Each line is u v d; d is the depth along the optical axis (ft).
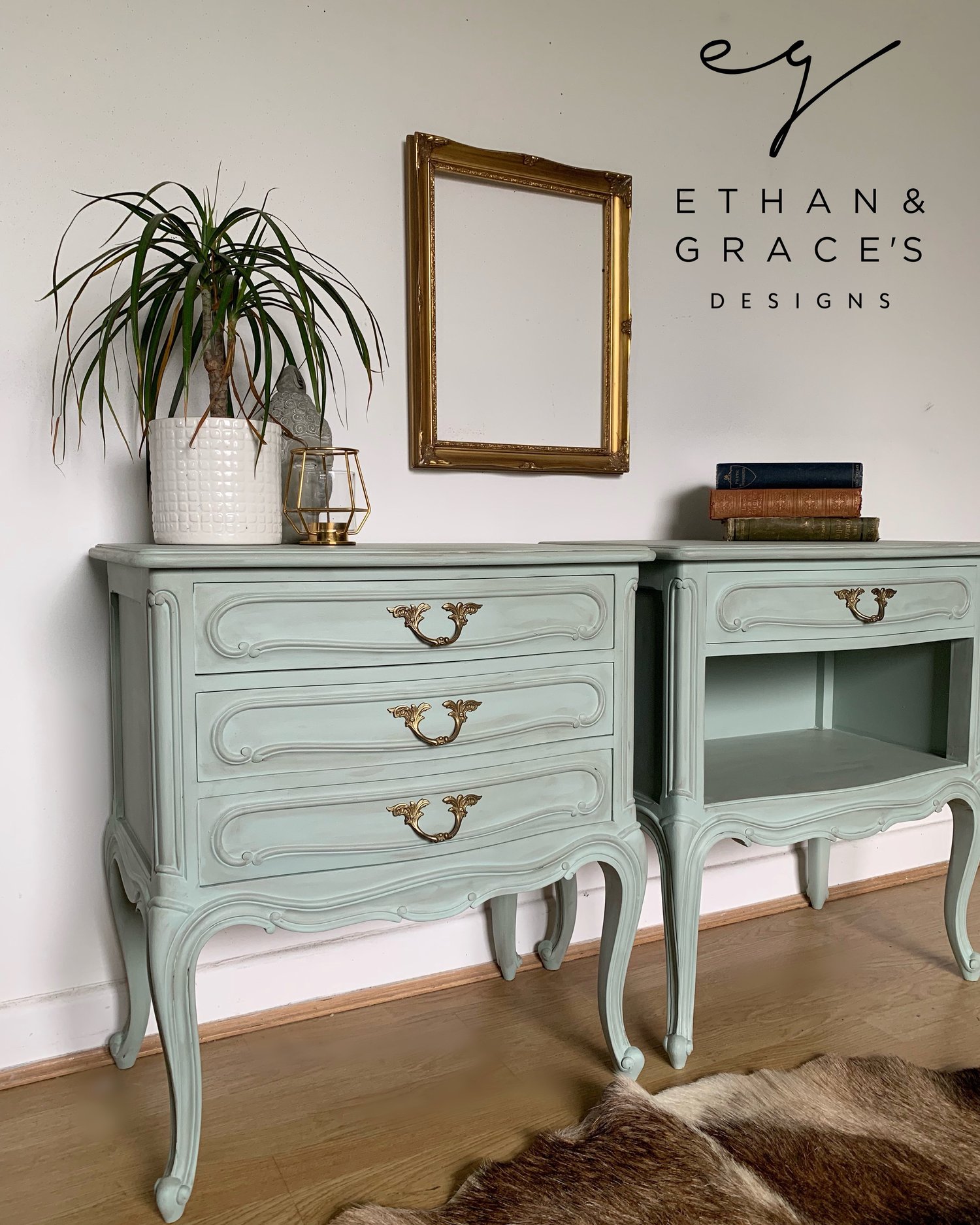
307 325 4.61
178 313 4.47
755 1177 4.04
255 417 4.72
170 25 4.99
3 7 4.63
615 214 6.23
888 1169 4.10
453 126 5.78
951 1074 4.83
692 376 6.73
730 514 6.15
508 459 6.01
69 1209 4.00
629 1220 3.80
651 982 6.12
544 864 4.60
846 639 5.36
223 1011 5.49
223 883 3.90
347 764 4.09
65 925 5.11
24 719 4.96
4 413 4.79
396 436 5.76
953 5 7.61
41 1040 5.04
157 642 3.71
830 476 6.10
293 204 5.35
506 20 5.90
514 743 4.50
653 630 5.17
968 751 5.96
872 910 7.32
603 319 6.30
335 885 4.10
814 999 5.83
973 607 5.87
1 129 4.67
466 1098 4.80
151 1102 4.79
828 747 6.45
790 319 7.09
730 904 7.15
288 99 5.31
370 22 5.50
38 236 4.79
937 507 7.93
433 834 4.27
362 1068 5.11
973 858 6.01
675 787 4.98
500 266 5.93
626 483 6.55
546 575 4.51
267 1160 4.32
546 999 5.90
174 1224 3.90
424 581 4.18
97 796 5.15
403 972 5.99
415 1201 4.02
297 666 3.96
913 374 7.70
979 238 7.92
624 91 6.31
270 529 4.42
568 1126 4.53
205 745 3.82
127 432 5.08
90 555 4.91
